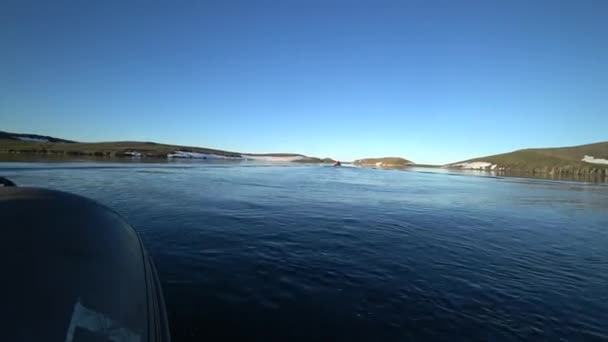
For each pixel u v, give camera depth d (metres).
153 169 42.12
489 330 5.25
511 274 7.88
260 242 9.66
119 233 3.73
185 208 14.68
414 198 24.11
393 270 7.77
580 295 6.76
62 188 18.80
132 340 2.36
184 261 7.67
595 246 11.06
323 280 6.95
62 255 2.61
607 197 29.47
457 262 8.63
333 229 11.96
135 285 2.95
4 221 2.73
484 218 16.16
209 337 4.70
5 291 2.06
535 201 24.91
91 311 2.28
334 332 5.00
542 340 5.05
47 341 1.92
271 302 5.84
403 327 5.23
